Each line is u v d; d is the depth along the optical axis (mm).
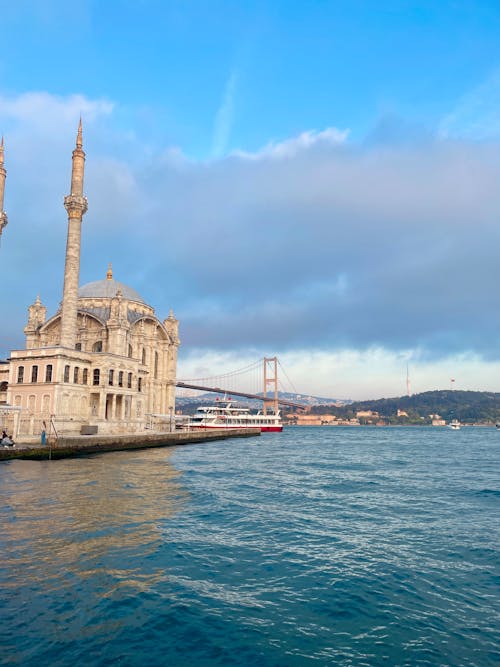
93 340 88312
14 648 9836
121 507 23641
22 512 21906
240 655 9883
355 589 13547
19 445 52312
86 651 9828
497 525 21531
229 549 17109
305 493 30656
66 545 16750
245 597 12891
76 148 75375
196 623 11250
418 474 43719
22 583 13250
